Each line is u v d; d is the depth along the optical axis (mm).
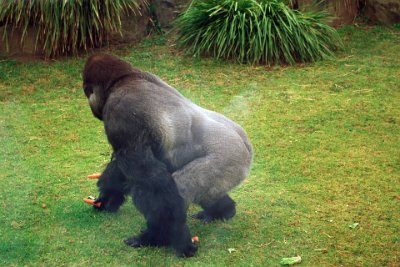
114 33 12273
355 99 10062
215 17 11812
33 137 9008
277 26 11609
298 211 6906
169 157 5844
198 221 6734
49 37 11602
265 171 7895
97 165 8148
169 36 12531
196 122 5930
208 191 5934
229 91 10453
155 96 5824
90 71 6145
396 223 6617
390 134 8867
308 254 6070
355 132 8969
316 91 10422
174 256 6023
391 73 11000
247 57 11469
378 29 12930
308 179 7656
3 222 6703
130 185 5949
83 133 9164
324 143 8656
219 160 5863
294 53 11672
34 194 7348
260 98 10195
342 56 11805
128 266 5883
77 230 6543
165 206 5762
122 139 5773
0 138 8961
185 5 12586
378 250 6125
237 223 6664
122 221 6734
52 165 8148
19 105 10086
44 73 11141
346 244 6234
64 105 10109
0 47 11633
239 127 6355
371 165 7984
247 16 11609
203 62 11516
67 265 5910
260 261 5949
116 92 5906
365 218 6727
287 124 9289
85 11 11531
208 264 5891
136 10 12367
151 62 11555
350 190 7355
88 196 7309
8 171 7957
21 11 11320
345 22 13289
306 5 12680
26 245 6242
